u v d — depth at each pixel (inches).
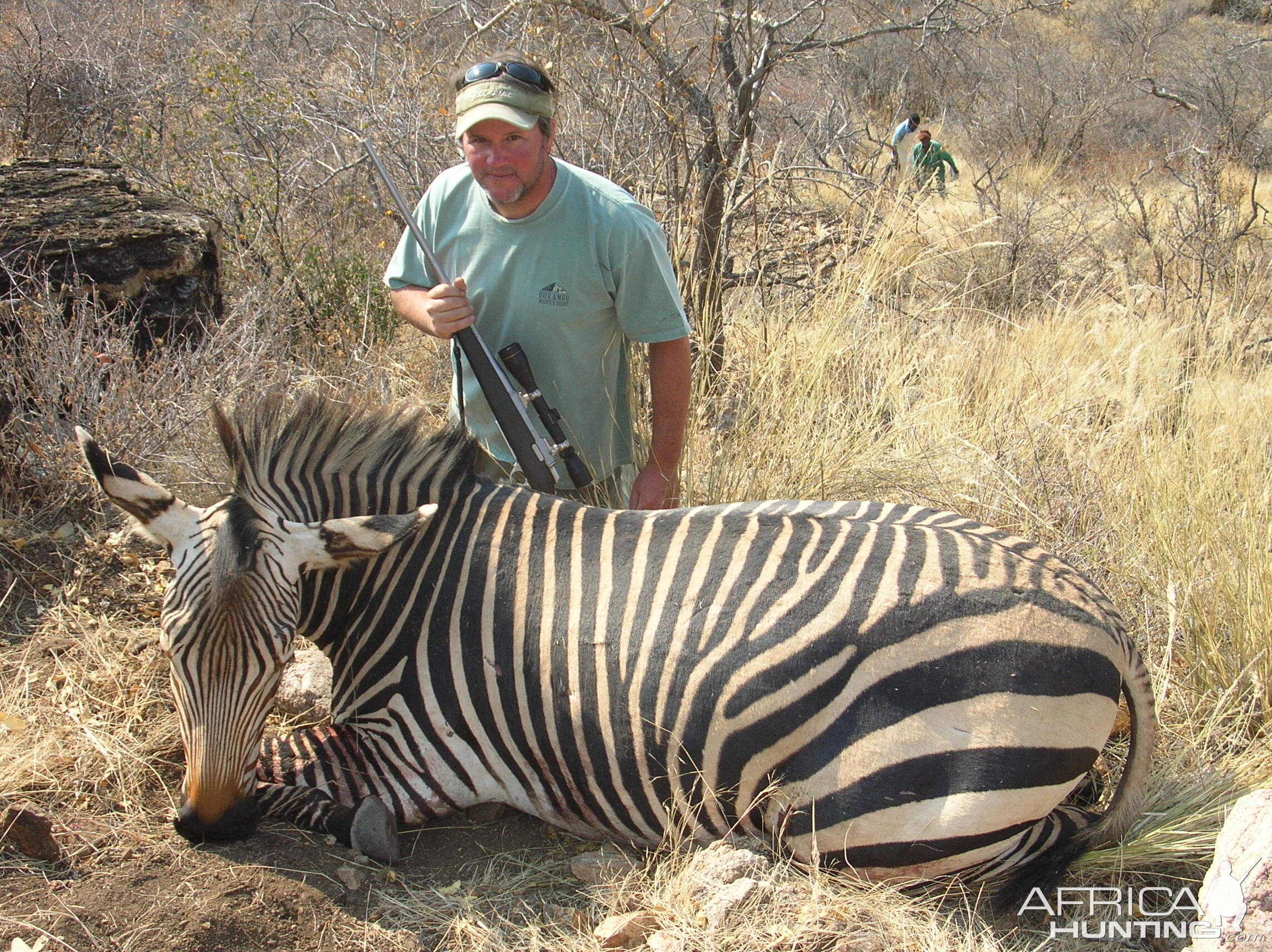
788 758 101.7
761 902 101.9
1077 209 388.5
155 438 167.3
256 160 282.7
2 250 185.3
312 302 243.9
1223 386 208.8
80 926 95.4
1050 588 102.6
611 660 106.4
